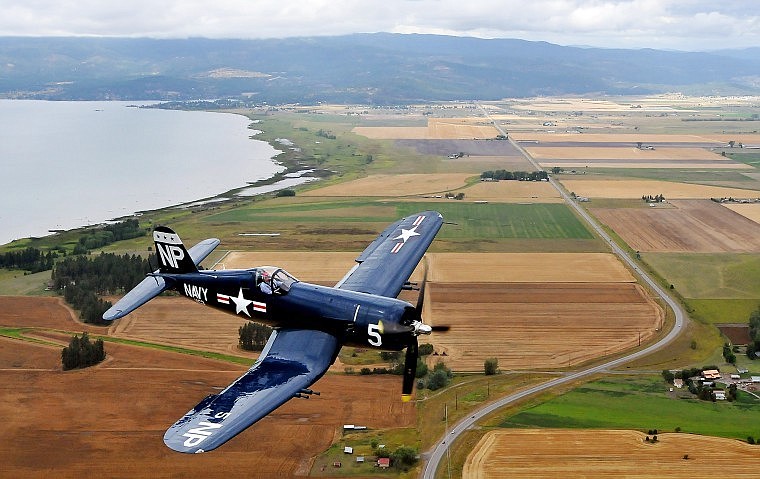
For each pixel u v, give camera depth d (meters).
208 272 41.31
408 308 35.69
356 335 36.25
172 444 27.05
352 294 37.03
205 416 29.08
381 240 47.25
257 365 33.97
